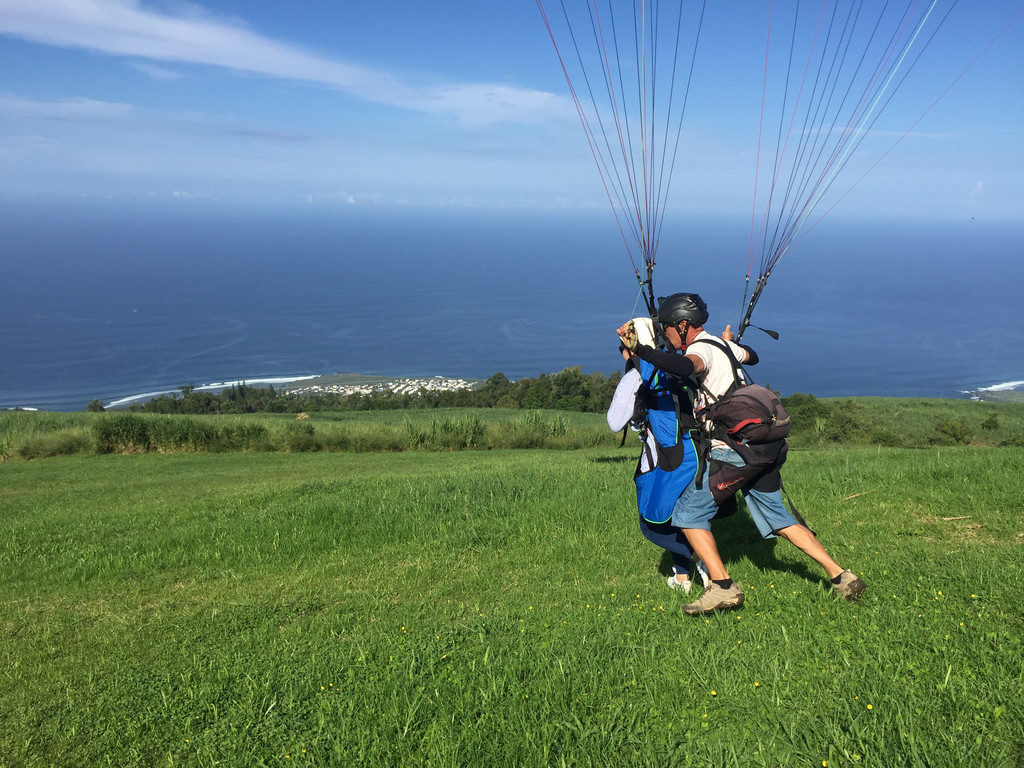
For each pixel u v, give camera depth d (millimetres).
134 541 7383
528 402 45344
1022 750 2162
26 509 12008
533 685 2863
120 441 22578
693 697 2725
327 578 5543
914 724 2320
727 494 3684
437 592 4852
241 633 4332
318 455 21922
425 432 23453
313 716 2826
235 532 7184
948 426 25141
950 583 3848
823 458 11555
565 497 7531
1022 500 5734
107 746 2809
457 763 2365
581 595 4426
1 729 3100
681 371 3582
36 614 5180
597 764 2303
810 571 4480
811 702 2596
